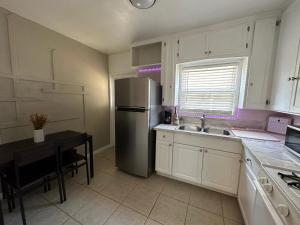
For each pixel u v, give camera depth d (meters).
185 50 2.24
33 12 1.78
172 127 2.32
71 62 2.56
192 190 2.04
